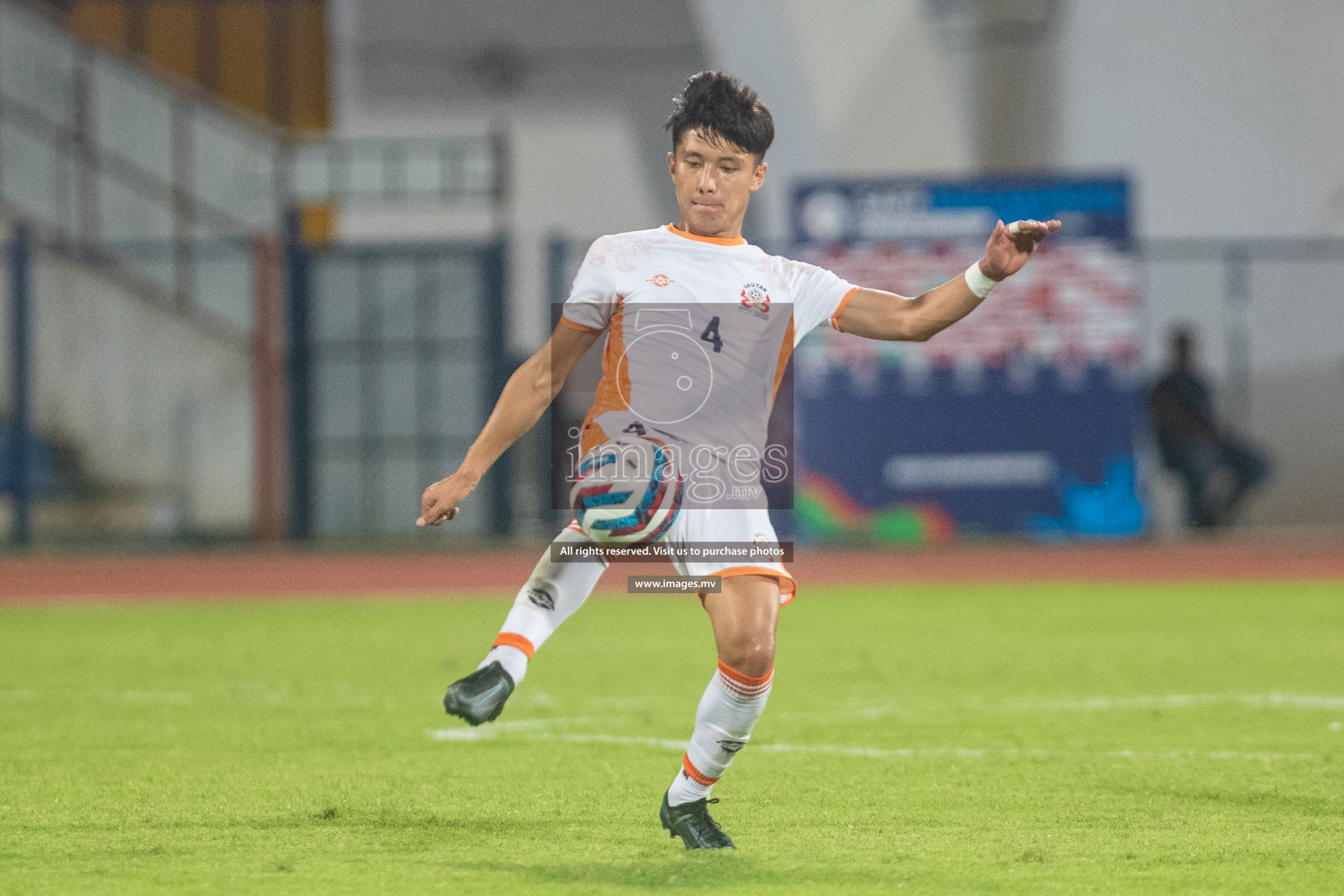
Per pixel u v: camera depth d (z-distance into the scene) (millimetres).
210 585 46969
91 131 62938
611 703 24234
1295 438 64938
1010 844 13719
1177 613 38031
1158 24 68875
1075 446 55188
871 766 18109
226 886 12141
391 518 57812
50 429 59281
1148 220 68750
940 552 55188
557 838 14086
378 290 57875
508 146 72375
